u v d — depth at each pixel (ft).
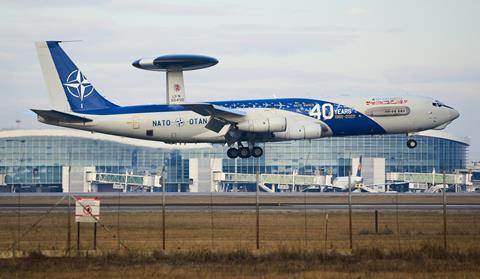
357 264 416.05
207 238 534.78
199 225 615.57
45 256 443.32
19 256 447.83
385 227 588.09
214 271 393.29
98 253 455.22
